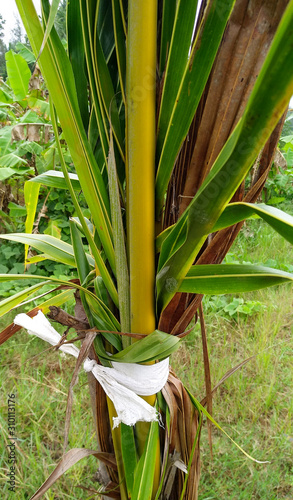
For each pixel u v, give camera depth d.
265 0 0.40
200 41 0.41
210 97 0.46
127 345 0.61
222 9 0.39
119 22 0.51
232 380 2.05
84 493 1.41
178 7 0.43
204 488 1.50
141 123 0.48
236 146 0.33
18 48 4.38
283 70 0.27
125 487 0.76
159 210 0.55
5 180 3.64
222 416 1.84
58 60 0.49
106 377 0.63
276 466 1.60
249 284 0.47
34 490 1.41
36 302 2.57
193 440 0.79
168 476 0.77
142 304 0.57
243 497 1.44
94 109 0.56
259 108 0.29
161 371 0.62
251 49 0.42
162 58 0.52
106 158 0.58
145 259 0.54
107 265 0.69
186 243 0.44
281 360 2.27
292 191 5.55
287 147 5.48
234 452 1.62
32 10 0.45
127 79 0.47
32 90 3.22
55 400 1.80
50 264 3.13
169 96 0.48
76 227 0.72
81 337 0.63
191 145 0.54
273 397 1.95
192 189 0.52
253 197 0.53
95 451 0.72
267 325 2.55
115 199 0.52
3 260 3.27
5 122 3.79
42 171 3.39
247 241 4.13
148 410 0.61
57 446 1.66
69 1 0.54
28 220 1.02
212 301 2.92
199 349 2.33
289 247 4.01
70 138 0.52
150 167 0.50
